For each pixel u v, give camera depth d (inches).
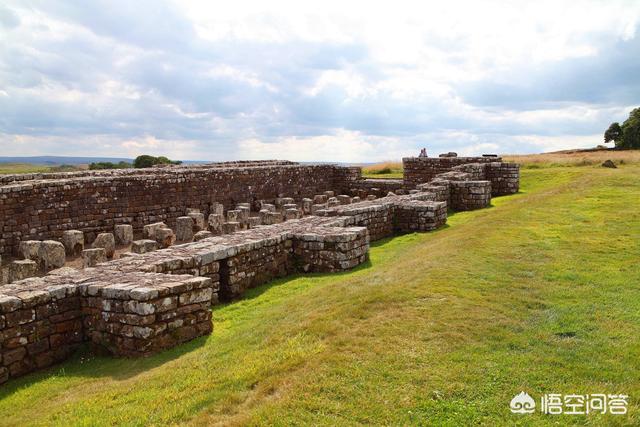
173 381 286.7
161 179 1031.6
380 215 732.7
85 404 270.8
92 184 900.0
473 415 226.4
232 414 240.7
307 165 1512.1
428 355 277.1
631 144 2810.0
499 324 315.3
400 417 227.3
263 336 338.0
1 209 757.9
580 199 791.1
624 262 442.6
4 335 327.6
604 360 267.9
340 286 431.8
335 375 260.5
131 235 864.3
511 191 1167.6
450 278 406.9
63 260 684.1
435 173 1371.8
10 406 289.7
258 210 1298.0
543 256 473.4
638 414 221.0
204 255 450.9
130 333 346.0
